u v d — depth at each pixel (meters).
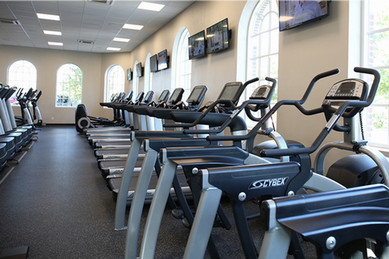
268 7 4.68
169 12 7.36
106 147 4.78
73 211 2.66
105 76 13.20
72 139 7.92
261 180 1.16
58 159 5.09
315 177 1.35
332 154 3.22
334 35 3.22
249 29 4.98
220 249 2.00
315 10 3.33
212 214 1.15
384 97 2.99
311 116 3.50
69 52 12.82
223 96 2.91
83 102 13.09
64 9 7.28
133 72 12.09
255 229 2.34
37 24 8.69
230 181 1.12
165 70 8.40
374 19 3.07
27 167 4.42
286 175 1.20
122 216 2.28
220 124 2.71
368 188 0.98
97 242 2.06
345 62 3.10
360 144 1.75
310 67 3.52
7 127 5.29
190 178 1.69
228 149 1.78
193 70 6.62
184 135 2.48
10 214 2.55
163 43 8.61
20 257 1.78
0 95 4.98
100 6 7.01
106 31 9.36
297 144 3.05
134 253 1.83
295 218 0.82
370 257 1.11
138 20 8.09
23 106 8.62
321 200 0.88
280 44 3.98
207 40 5.77
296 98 3.72
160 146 1.97
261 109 2.27
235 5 5.08
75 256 1.86
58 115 12.82
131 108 4.71
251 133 1.67
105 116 13.26
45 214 2.57
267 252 0.79
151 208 1.63
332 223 0.83
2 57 11.95
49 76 12.61
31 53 12.34
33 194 3.13
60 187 3.42
